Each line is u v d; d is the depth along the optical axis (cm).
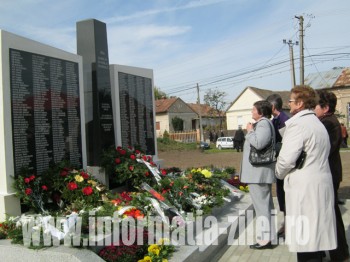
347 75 3616
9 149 480
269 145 457
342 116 3222
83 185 510
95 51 662
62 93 580
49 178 507
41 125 536
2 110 476
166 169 801
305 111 346
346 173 1194
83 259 338
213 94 4953
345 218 605
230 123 4647
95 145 658
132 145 765
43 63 546
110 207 459
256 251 478
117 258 364
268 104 470
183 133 3772
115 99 723
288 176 341
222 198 595
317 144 329
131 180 642
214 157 2253
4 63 482
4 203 457
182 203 520
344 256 397
